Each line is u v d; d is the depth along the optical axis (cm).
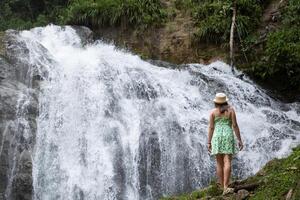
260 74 1548
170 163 1148
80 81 1286
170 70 1440
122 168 1134
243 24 1644
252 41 1612
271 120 1316
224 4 1712
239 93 1413
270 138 1231
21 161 1070
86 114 1221
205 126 1227
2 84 1162
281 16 1672
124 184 1113
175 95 1341
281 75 1534
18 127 1108
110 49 1664
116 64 1387
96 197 1091
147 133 1163
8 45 1297
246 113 1339
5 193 1035
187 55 1669
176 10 1819
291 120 1322
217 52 1645
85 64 1356
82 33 1680
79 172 1120
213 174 1152
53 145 1138
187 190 1128
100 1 1802
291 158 794
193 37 1681
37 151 1107
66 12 1897
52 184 1091
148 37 1723
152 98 1319
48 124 1159
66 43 1617
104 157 1145
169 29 1736
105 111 1236
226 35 1641
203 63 1634
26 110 1141
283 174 726
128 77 1338
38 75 1245
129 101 1270
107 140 1180
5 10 2109
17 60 1253
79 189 1095
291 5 1650
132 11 1742
